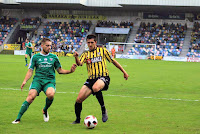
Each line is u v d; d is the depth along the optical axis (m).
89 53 7.06
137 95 11.45
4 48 50.47
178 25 50.03
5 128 6.49
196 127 6.77
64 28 53.00
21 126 6.68
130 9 50.06
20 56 42.72
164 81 16.17
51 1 47.62
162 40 48.28
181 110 8.73
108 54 7.10
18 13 56.56
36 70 7.22
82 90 6.94
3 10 57.00
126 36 50.69
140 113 8.24
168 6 45.06
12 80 15.62
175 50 46.09
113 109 8.75
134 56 44.97
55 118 7.56
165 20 51.47
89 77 7.03
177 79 17.23
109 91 12.35
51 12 55.56
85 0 48.47
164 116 7.89
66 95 11.21
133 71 22.05
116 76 18.33
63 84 14.41
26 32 56.06
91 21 54.31
